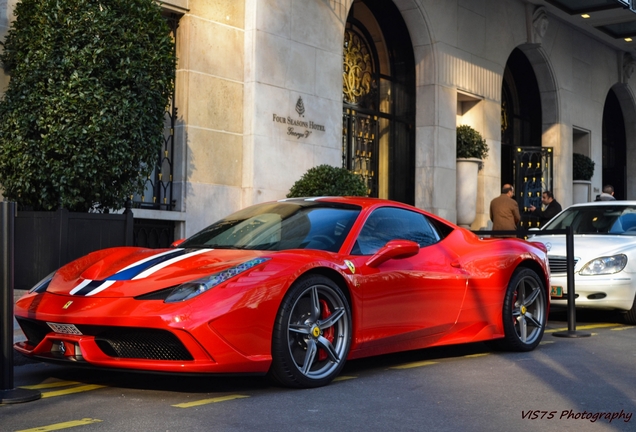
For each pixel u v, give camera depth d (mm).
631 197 23812
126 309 4039
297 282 4426
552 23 18938
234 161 10984
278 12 11477
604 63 21609
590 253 8531
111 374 4910
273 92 11359
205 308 4020
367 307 4867
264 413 3783
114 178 8086
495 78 16812
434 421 3674
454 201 15430
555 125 19359
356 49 15031
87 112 7680
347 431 3451
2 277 4094
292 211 5469
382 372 5109
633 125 23750
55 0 7746
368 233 5199
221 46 10844
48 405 3945
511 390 4480
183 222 10273
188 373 4027
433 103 14938
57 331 4254
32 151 7707
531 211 17094
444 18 15234
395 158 15500
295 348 4477
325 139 12289
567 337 7172
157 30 8281
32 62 7699
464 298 5688
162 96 8414
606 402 4160
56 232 7457
